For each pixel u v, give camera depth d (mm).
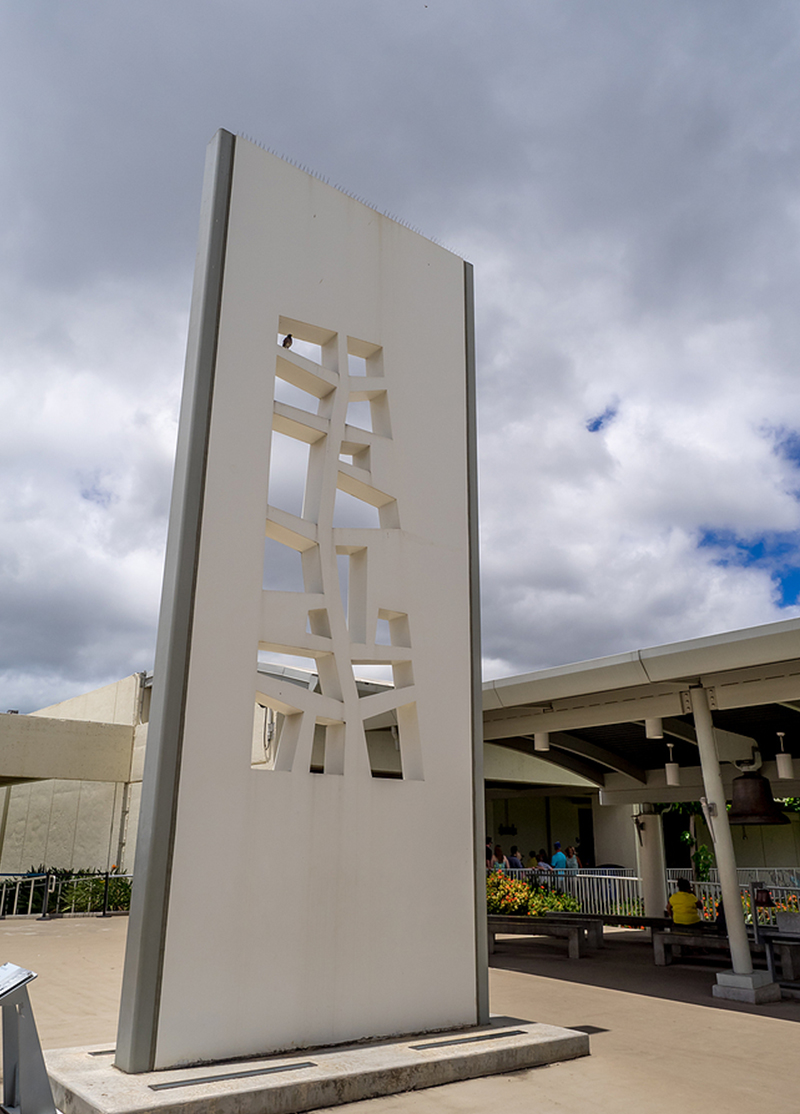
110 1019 6395
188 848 4746
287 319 6145
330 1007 5141
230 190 5984
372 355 6855
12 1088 4090
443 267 7551
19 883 16969
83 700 24000
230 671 5172
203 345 5523
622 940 14203
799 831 24703
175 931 4598
